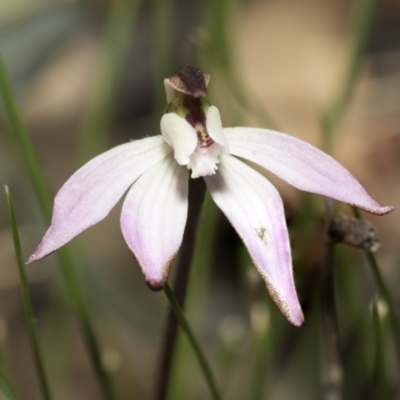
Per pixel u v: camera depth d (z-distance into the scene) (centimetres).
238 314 21
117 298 20
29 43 20
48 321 20
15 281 20
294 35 29
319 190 14
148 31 27
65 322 19
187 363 17
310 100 27
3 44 20
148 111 27
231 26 19
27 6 21
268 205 14
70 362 20
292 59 28
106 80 20
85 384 20
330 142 18
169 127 14
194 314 18
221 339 19
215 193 14
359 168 25
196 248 15
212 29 19
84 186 14
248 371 19
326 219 15
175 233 14
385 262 21
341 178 14
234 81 19
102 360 16
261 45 28
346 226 15
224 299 21
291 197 20
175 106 15
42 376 16
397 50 29
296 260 17
